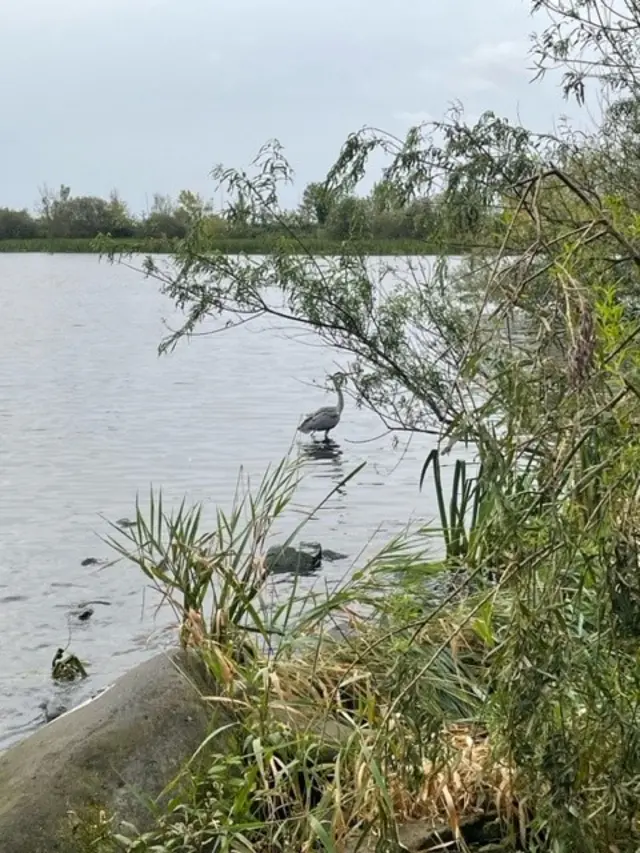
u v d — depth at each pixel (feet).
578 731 11.40
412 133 25.44
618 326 11.01
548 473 10.64
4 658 30.99
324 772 14.66
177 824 13.82
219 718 15.80
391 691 12.78
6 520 47.01
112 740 14.98
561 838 11.21
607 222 11.58
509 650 11.00
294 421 73.82
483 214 24.99
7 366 108.47
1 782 14.62
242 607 18.22
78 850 13.69
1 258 454.40
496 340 11.46
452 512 24.44
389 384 29.37
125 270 359.05
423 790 14.16
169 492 52.65
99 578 38.19
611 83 26.18
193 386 93.20
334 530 42.60
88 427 72.08
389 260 28.78
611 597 10.54
